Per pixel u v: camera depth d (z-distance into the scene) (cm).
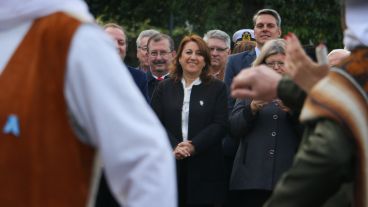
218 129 1025
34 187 381
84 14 403
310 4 2364
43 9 397
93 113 375
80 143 389
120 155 373
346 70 398
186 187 1027
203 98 1039
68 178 383
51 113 382
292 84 439
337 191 398
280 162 961
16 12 396
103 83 376
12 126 383
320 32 2380
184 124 1034
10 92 388
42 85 384
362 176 381
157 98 1058
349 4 420
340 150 376
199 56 1044
